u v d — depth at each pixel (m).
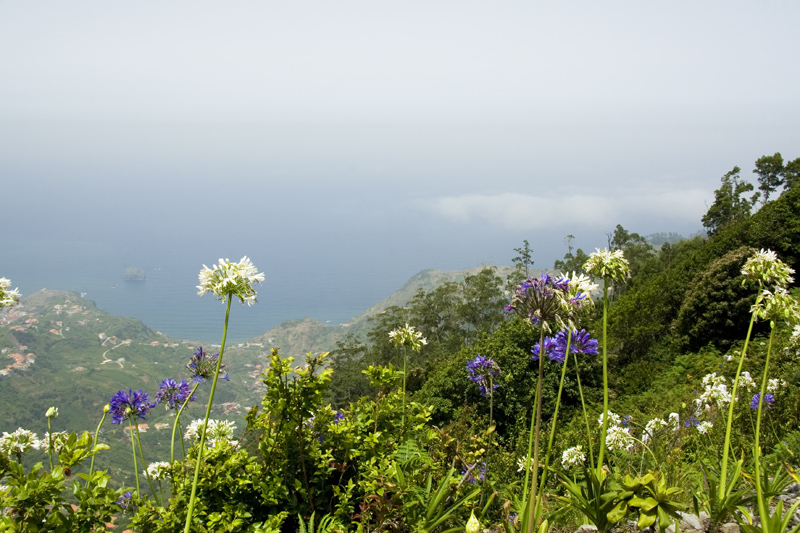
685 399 8.34
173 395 4.09
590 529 3.62
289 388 3.87
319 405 4.21
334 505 4.09
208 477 3.68
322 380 3.86
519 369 18.83
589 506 2.95
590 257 3.33
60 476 2.94
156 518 3.36
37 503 2.84
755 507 3.37
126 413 3.82
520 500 3.86
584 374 20.28
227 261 3.08
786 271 3.30
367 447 4.17
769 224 29.50
